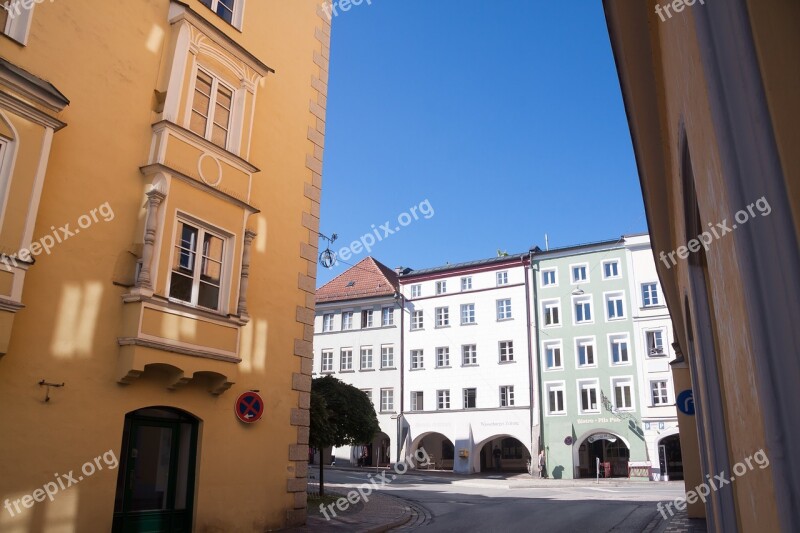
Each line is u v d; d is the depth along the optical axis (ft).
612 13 13.61
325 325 149.07
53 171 30.76
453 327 135.95
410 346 138.92
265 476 39.32
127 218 33.71
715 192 7.14
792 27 5.38
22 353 28.32
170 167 34.91
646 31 13.83
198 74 38.45
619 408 118.73
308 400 43.83
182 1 38.37
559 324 127.03
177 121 36.32
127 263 33.24
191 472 35.37
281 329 42.37
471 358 132.98
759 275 5.27
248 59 41.96
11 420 27.53
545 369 126.11
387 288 145.48
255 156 42.32
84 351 30.71
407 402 136.15
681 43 9.14
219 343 36.32
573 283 127.85
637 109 16.90
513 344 129.80
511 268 133.69
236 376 37.63
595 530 42.29
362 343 143.84
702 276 16.05
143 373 32.99
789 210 5.13
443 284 139.95
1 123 28.27
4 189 27.89
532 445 122.42
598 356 122.52
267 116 43.98
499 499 70.69
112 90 34.09
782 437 5.06
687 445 46.85
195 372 35.12
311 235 46.57
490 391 129.39
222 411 37.11
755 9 5.59
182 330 34.22
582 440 120.16
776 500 5.17
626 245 124.47
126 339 31.94
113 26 34.65
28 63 30.25
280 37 46.65
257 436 39.27
